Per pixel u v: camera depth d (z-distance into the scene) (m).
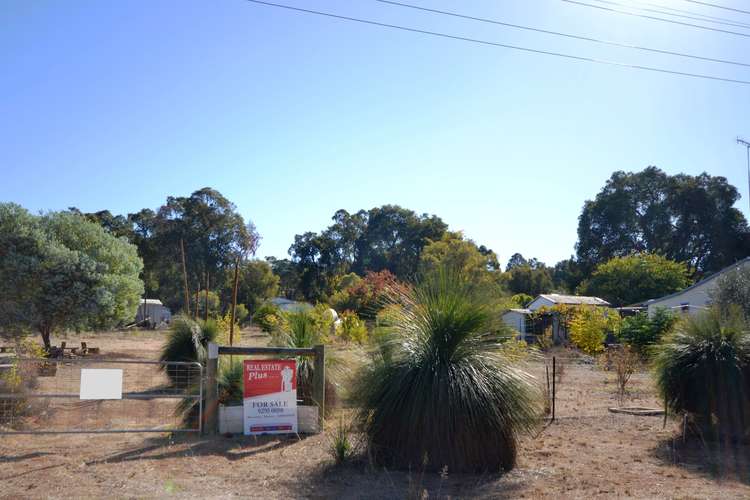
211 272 64.06
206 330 14.84
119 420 10.03
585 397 13.46
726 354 8.95
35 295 22.78
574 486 6.61
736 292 24.02
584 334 23.95
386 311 7.95
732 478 7.02
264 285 68.06
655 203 65.88
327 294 70.31
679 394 9.22
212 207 64.19
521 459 7.73
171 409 11.08
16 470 6.94
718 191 63.84
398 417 7.18
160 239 63.19
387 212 85.19
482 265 46.09
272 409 8.98
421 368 7.23
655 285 48.16
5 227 22.91
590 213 68.44
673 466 7.54
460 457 7.00
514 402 7.21
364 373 7.68
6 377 9.76
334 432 8.73
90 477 6.71
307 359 10.22
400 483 6.59
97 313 23.47
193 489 6.33
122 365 19.09
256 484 6.55
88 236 24.78
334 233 85.00
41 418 9.89
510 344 7.93
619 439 9.09
